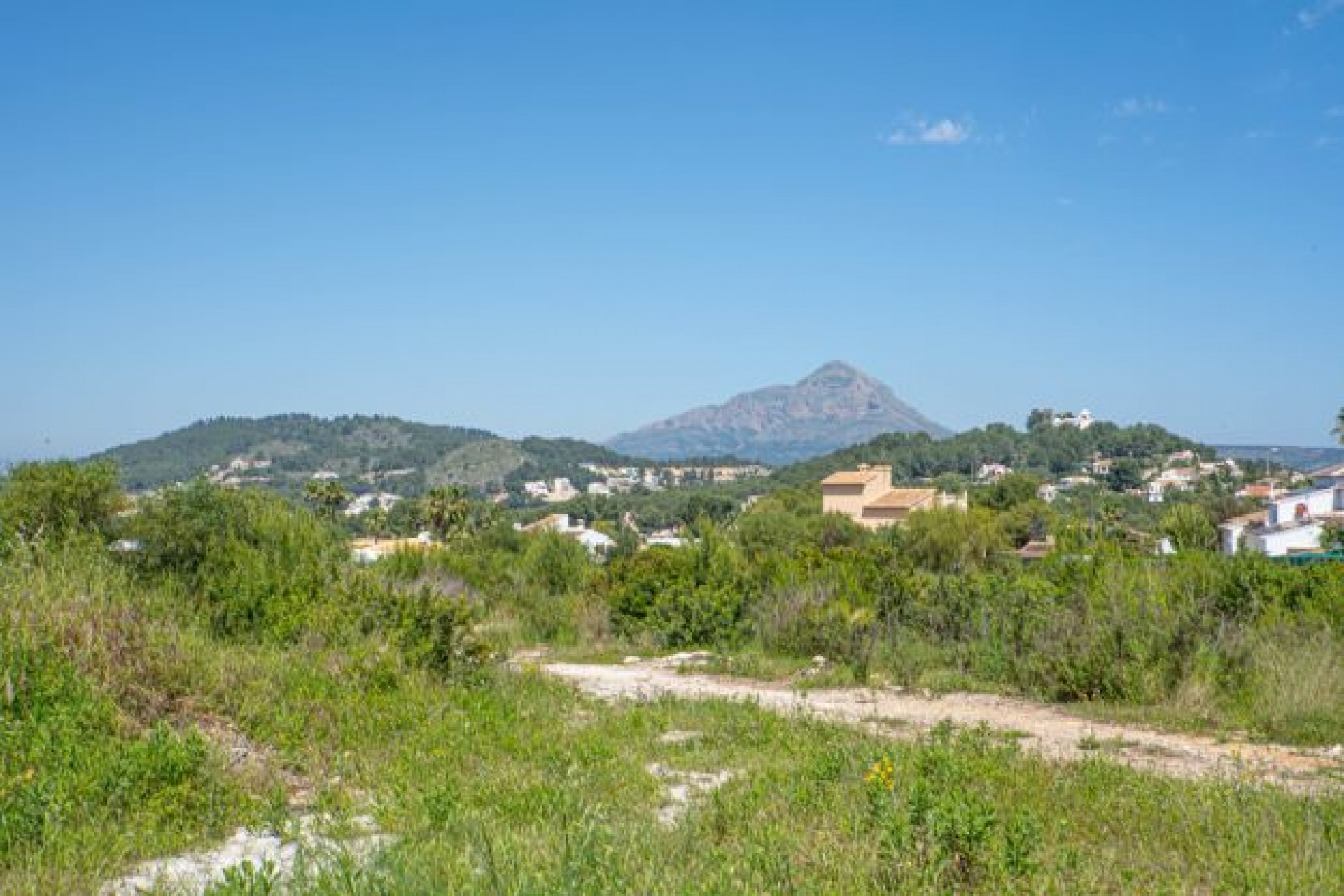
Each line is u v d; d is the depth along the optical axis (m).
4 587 9.54
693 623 19.06
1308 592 14.61
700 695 12.97
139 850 6.19
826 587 19.38
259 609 13.38
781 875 5.41
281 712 9.31
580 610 21.56
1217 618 13.45
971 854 5.53
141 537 14.67
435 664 12.16
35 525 16.44
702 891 5.14
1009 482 95.00
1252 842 6.21
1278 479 107.12
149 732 8.07
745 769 8.42
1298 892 5.34
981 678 14.09
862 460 198.50
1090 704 12.01
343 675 10.77
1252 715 10.96
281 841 6.53
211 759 7.68
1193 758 9.37
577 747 8.97
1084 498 102.94
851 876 5.45
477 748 8.99
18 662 8.35
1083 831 6.62
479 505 93.69
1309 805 7.05
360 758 8.55
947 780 7.50
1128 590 14.12
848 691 13.61
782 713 11.28
